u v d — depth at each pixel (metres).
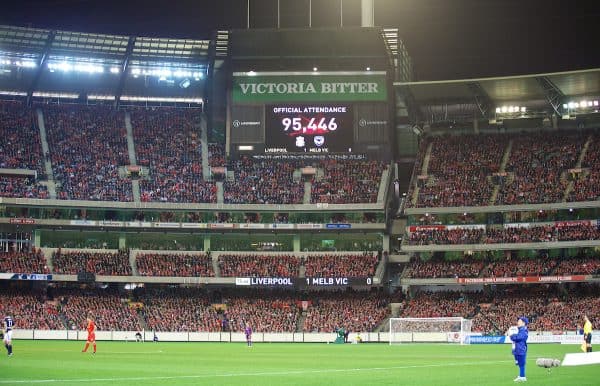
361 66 114.75
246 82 114.94
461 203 109.31
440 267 106.94
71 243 111.25
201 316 103.19
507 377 35.47
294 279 106.62
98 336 96.38
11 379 36.34
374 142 113.31
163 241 113.75
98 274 106.06
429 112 116.69
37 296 105.00
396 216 117.94
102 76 123.56
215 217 112.31
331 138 113.44
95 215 110.12
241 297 109.25
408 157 121.31
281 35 115.19
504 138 118.44
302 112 114.00
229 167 117.31
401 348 77.94
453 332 93.25
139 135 120.19
